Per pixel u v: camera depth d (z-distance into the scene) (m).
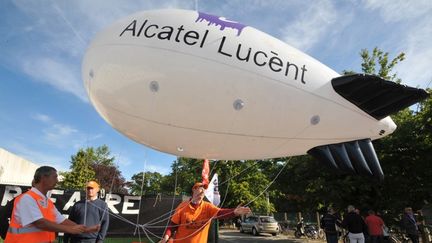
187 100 2.98
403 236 11.80
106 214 4.50
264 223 21.44
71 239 4.27
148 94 3.04
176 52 2.94
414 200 11.47
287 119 3.18
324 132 3.41
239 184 23.14
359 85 3.19
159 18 3.14
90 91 3.50
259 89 3.00
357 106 3.34
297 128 3.28
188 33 3.00
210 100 2.96
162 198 7.38
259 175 24.14
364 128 3.51
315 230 18.61
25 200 2.62
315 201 13.29
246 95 2.98
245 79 2.96
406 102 3.31
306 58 3.31
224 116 3.05
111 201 7.09
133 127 3.46
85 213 4.32
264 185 24.36
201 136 3.28
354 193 11.82
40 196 2.72
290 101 3.11
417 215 11.70
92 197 4.47
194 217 3.56
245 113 3.04
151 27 3.07
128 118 3.37
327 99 3.24
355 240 8.49
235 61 2.95
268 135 3.28
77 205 4.40
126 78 3.08
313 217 21.66
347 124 3.41
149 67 2.97
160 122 3.22
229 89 2.95
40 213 2.61
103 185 28.84
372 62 14.20
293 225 23.39
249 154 3.64
